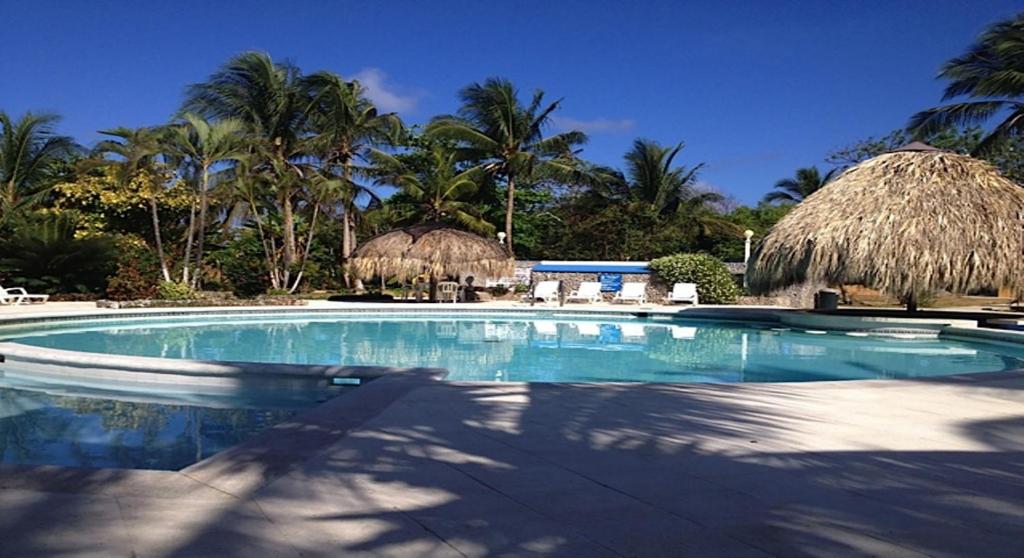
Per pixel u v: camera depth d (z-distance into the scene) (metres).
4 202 24.88
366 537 2.69
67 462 4.77
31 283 19.55
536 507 3.07
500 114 31.30
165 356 10.55
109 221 25.97
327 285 29.25
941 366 10.55
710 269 23.59
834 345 13.16
